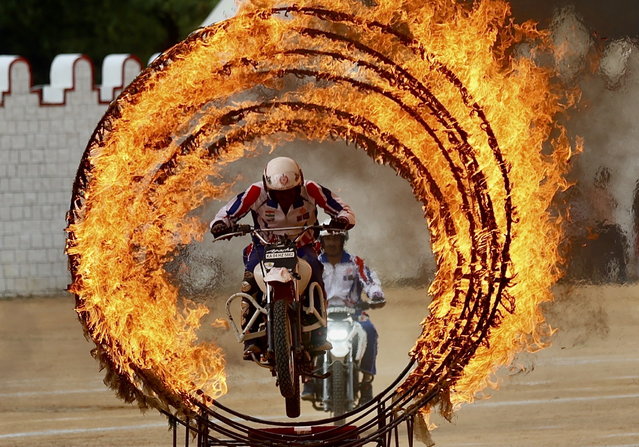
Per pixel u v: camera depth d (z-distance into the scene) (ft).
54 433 104.27
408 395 83.41
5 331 189.16
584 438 98.58
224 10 198.49
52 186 247.09
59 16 376.48
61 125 246.88
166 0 369.91
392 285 227.81
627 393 120.78
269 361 81.97
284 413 113.50
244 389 127.75
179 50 81.66
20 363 152.56
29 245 246.47
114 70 247.50
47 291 246.68
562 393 121.49
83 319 81.51
